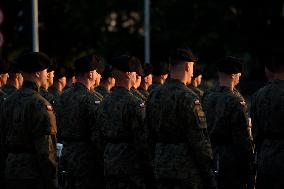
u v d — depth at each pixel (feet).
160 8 257.14
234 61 57.72
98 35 256.32
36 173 47.06
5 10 193.47
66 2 245.86
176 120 47.32
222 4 251.19
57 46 255.09
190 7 254.06
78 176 58.70
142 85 80.53
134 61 53.01
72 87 60.13
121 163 52.24
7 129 48.32
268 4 248.52
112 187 53.21
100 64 60.59
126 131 52.31
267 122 48.47
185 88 47.73
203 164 46.60
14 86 70.13
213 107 57.82
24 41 211.61
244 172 56.75
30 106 47.01
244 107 56.59
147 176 52.21
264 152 48.67
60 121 59.88
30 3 124.67
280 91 48.03
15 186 47.44
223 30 252.01
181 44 254.27
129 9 262.88
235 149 56.75
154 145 49.57
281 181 47.70
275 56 48.57
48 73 70.13
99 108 54.24
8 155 48.29
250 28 250.78
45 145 46.24
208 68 233.76
